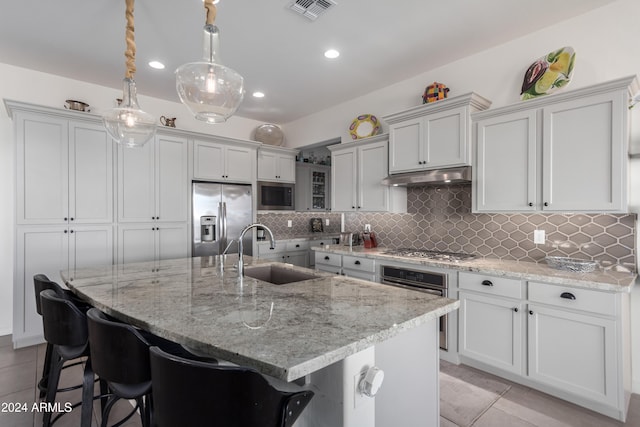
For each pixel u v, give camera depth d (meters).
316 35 2.69
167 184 3.77
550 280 2.09
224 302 1.49
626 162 1.98
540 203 2.32
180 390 0.88
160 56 3.01
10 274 3.26
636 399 2.13
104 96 3.72
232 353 0.96
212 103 1.68
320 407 1.16
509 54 2.78
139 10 2.32
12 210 3.25
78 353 1.52
